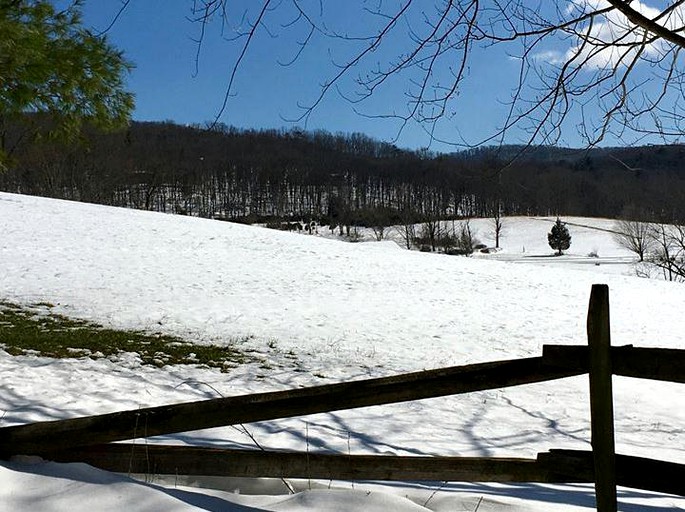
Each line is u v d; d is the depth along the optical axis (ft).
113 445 12.69
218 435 20.18
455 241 270.05
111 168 233.96
